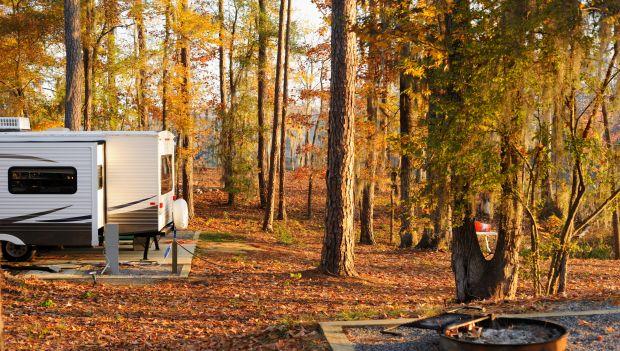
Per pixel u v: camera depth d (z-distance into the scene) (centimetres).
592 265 2106
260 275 1529
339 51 1461
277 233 2672
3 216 1515
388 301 1285
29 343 943
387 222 3238
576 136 1141
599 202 1215
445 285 1582
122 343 948
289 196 4138
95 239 1527
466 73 1098
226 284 1412
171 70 2583
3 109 2606
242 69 3397
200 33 2525
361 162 2486
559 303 905
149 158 1589
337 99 1477
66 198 1518
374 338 728
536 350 591
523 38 1016
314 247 2345
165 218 1677
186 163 2875
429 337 720
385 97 2330
